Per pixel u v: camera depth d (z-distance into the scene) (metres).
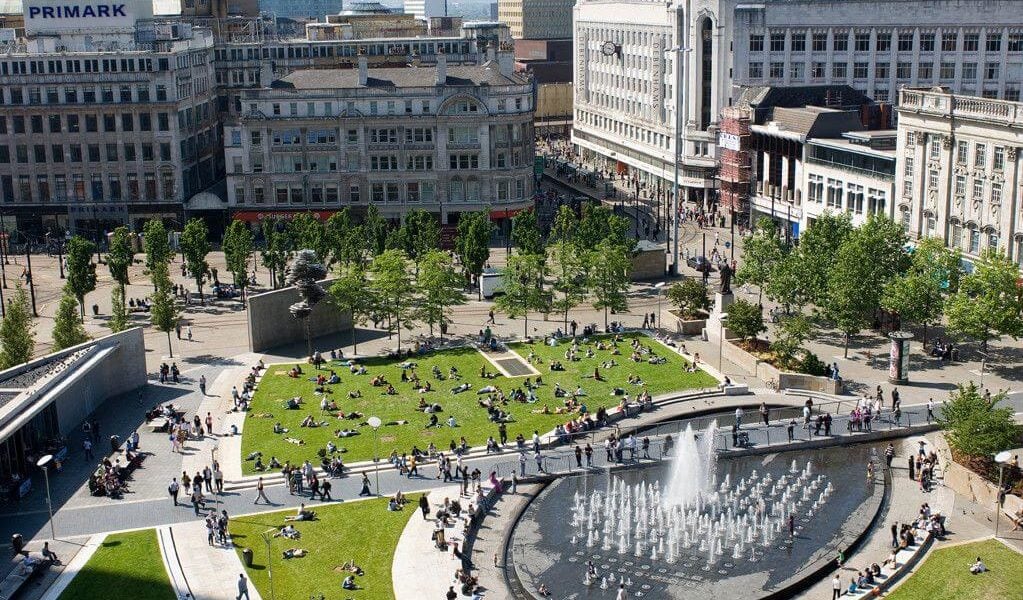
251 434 103.44
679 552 81.19
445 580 77.25
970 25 196.00
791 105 188.62
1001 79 198.38
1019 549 79.38
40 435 99.31
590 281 132.25
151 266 147.00
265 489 92.12
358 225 180.62
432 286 129.12
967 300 115.81
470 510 86.69
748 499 89.75
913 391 110.75
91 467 97.25
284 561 79.88
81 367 106.50
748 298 147.50
